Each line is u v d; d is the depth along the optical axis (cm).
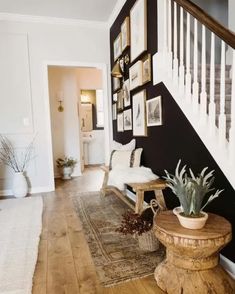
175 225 138
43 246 195
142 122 276
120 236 211
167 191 229
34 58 366
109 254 180
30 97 368
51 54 373
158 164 246
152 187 213
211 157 166
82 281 148
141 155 286
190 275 131
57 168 497
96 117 671
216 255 134
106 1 326
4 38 352
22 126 368
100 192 365
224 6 356
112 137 419
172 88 207
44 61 370
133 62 297
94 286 144
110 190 345
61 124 504
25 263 170
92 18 376
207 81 222
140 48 269
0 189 365
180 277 132
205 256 128
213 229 131
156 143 248
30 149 375
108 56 402
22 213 277
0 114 359
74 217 261
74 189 392
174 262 136
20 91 363
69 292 139
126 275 153
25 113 368
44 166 383
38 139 377
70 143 512
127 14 310
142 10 260
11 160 367
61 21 373
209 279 129
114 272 157
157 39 234
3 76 355
